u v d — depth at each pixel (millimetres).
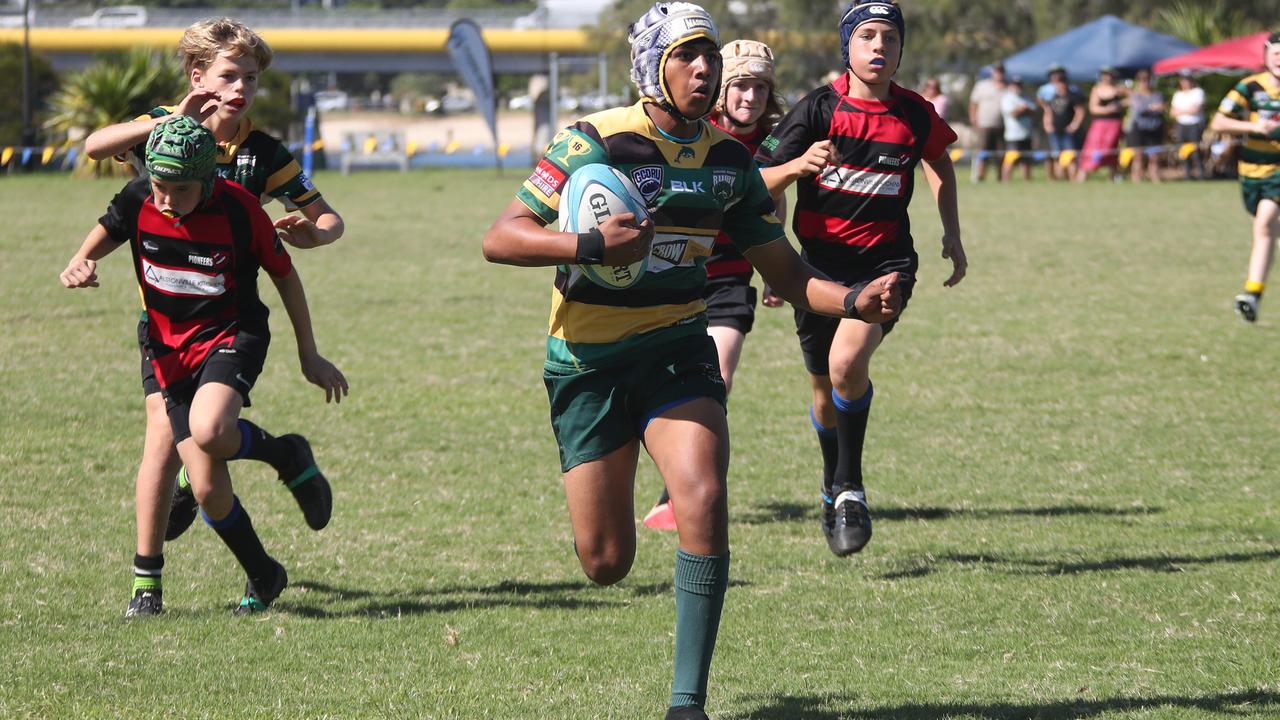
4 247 64625
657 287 14797
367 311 48781
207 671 16328
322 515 19156
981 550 22344
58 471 26828
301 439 18953
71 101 118375
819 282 15477
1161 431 30906
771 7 157000
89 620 18344
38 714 14625
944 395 35031
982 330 44562
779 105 24516
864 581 20703
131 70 118625
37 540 22188
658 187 14625
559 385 15016
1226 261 60812
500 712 15062
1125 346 41406
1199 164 110312
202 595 19906
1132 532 23125
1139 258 62281
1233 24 121500
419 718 14805
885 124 21969
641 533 24219
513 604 19547
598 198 14102
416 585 20516
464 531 23625
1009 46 147625
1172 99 113000
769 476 27828
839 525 22000
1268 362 38688
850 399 22031
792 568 21578
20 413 31859
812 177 22203
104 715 14672
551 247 13648
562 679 16297
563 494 26266
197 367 17797
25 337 42000
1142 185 103938
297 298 18469
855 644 17656
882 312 14922
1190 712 14812
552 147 14594
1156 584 20016
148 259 17562
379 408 33469
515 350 41594
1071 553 21953
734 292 24719
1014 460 28594
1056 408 33406
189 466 17938
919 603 19453
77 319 45531
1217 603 19016
